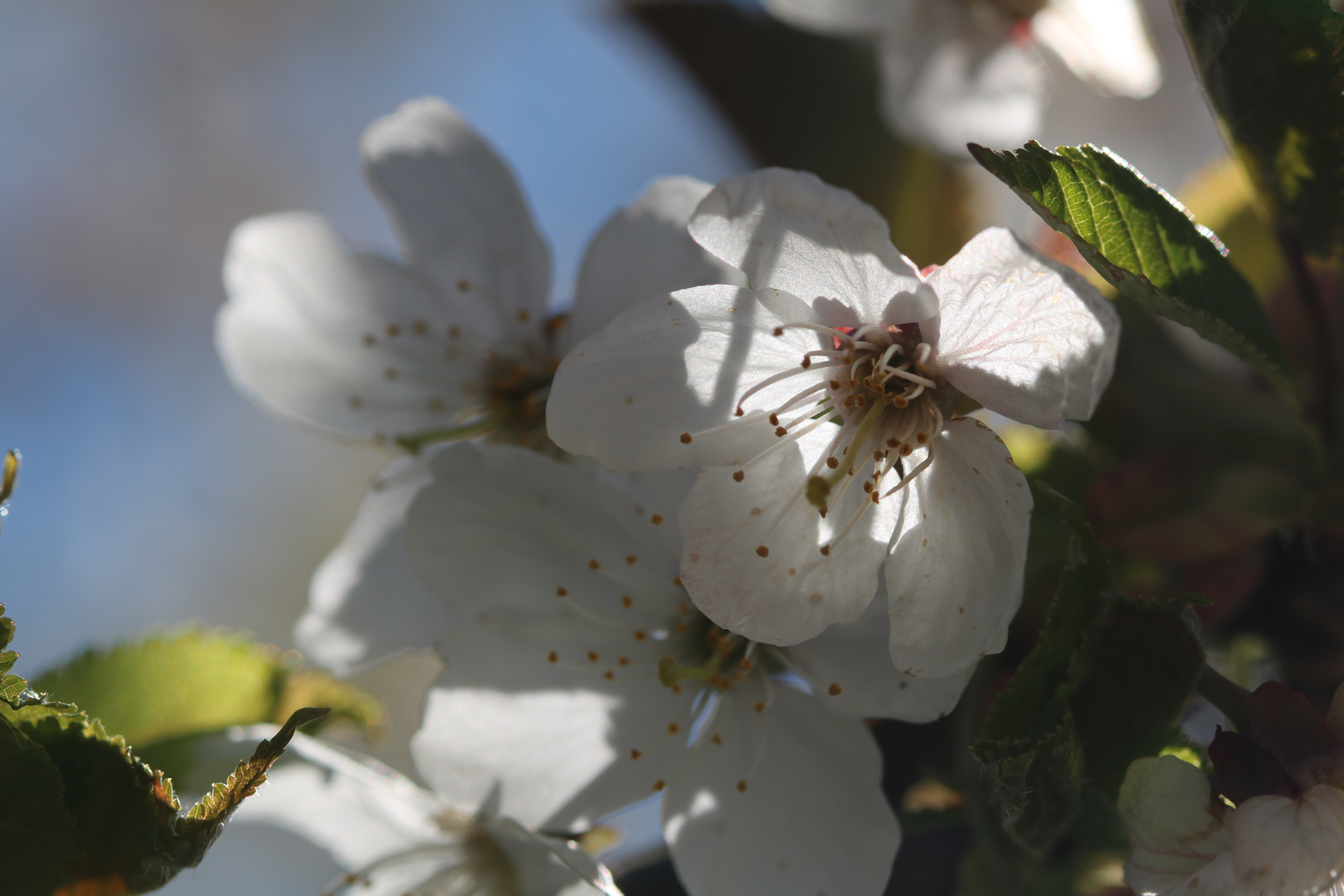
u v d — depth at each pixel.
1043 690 0.19
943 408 0.21
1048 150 0.20
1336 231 0.21
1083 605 0.20
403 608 0.23
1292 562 0.21
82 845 0.19
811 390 0.21
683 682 0.21
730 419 0.21
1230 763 0.19
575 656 0.21
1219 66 0.20
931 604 0.20
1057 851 0.20
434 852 0.22
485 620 0.21
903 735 0.21
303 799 0.22
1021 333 0.20
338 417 0.24
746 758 0.21
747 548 0.21
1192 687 0.19
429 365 0.24
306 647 0.23
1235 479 0.21
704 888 0.21
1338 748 0.19
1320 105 0.20
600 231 0.22
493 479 0.21
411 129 0.24
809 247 0.20
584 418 0.20
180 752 0.21
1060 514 0.20
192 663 0.22
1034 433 0.22
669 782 0.21
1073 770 0.19
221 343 0.24
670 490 0.21
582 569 0.21
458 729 0.21
